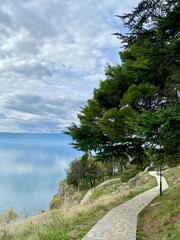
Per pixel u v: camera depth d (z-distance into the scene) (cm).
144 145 1450
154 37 842
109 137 1457
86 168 6656
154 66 898
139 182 3316
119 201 1769
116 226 1093
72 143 1608
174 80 1120
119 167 6994
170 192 1739
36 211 5966
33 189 9894
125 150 1658
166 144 987
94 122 1662
